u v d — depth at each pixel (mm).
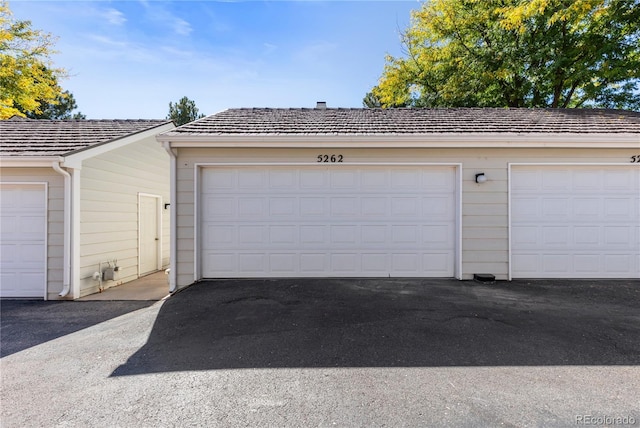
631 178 6387
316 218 6500
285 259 6480
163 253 9461
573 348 3422
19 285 5961
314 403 2500
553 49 12734
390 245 6484
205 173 6445
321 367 3066
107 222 7035
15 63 15133
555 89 13914
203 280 6348
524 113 8141
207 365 3137
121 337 3896
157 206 9188
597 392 2625
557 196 6410
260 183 6477
